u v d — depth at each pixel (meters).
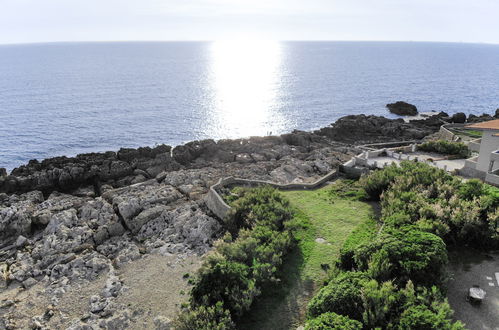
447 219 26.48
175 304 25.42
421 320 16.84
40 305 26.47
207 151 60.69
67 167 50.38
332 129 75.75
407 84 169.75
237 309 21.44
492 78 198.12
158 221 37.22
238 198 37.00
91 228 36.41
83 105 111.50
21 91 134.62
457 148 48.28
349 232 30.05
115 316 24.42
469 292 20.77
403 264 21.06
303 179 46.34
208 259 25.69
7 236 36.25
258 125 94.12
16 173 51.03
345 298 19.31
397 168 37.31
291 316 21.64
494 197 28.12
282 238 27.12
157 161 54.41
